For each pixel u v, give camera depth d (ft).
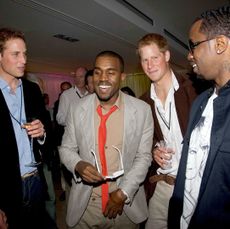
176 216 4.39
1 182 5.56
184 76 6.23
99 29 17.74
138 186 5.31
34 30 17.22
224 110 3.58
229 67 3.47
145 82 38.32
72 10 14.15
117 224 5.65
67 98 11.59
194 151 4.00
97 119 5.59
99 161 5.49
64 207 12.32
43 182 6.70
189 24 23.70
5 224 5.38
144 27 18.40
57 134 11.28
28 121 5.91
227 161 3.39
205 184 3.60
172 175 5.85
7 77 6.03
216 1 18.39
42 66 30.17
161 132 6.05
